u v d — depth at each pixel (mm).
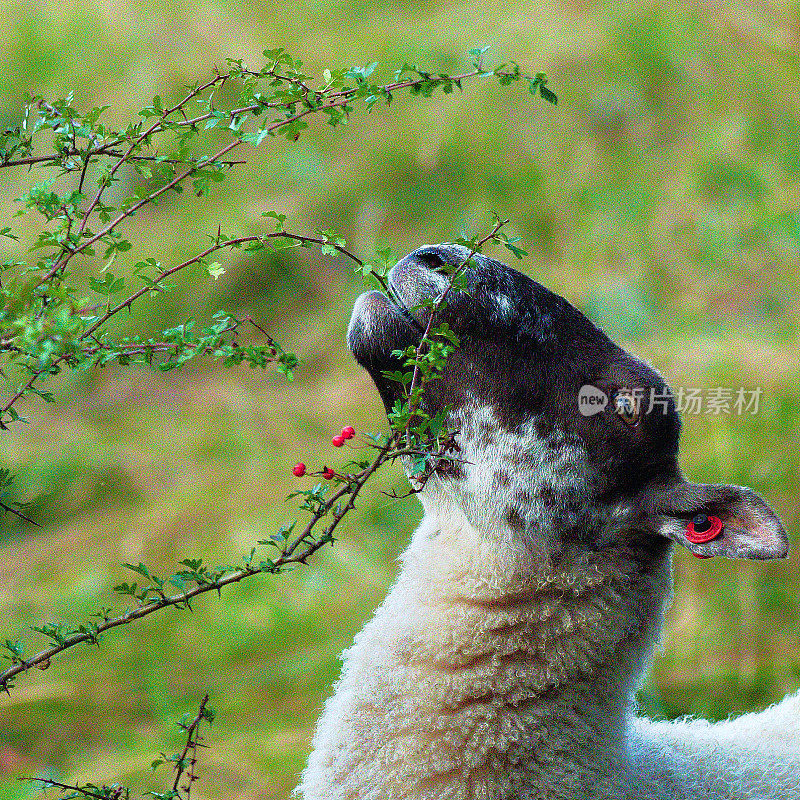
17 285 4965
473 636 6516
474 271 7004
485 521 6801
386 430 16484
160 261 18922
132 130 5488
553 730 6418
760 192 20172
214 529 15188
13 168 20656
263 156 20938
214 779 11305
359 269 5547
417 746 6340
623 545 6809
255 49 22234
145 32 22672
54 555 15188
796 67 22797
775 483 14680
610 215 19766
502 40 22969
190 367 18500
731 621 13398
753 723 8812
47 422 17609
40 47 22906
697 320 18016
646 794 6746
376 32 23203
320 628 13531
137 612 5492
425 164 20641
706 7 24219
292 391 17812
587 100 21828
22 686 12945
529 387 6875
